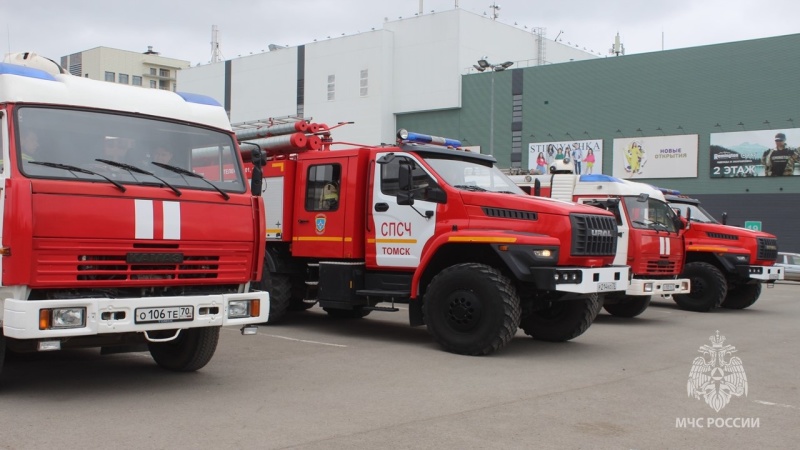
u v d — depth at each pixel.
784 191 37.44
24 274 5.56
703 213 16.38
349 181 10.29
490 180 10.03
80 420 5.55
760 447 5.21
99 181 5.99
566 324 9.95
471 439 5.21
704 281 14.93
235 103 56.59
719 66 39.06
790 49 37.09
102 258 5.94
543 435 5.36
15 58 7.14
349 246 10.20
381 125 47.94
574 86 43.12
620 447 5.11
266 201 11.35
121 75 71.31
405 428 5.48
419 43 47.59
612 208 12.92
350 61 49.59
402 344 9.68
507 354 9.00
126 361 8.15
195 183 6.63
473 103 46.00
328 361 8.30
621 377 7.63
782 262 29.17
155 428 5.36
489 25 47.91
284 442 5.06
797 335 11.50
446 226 9.29
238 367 7.87
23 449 4.81
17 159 5.70
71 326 5.63
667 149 40.50
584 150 42.78
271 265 11.23
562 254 8.74
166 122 6.72
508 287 8.57
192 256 6.45
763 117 37.84
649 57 41.06
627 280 9.64
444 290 8.90
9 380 7.02
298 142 10.95
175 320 6.12
